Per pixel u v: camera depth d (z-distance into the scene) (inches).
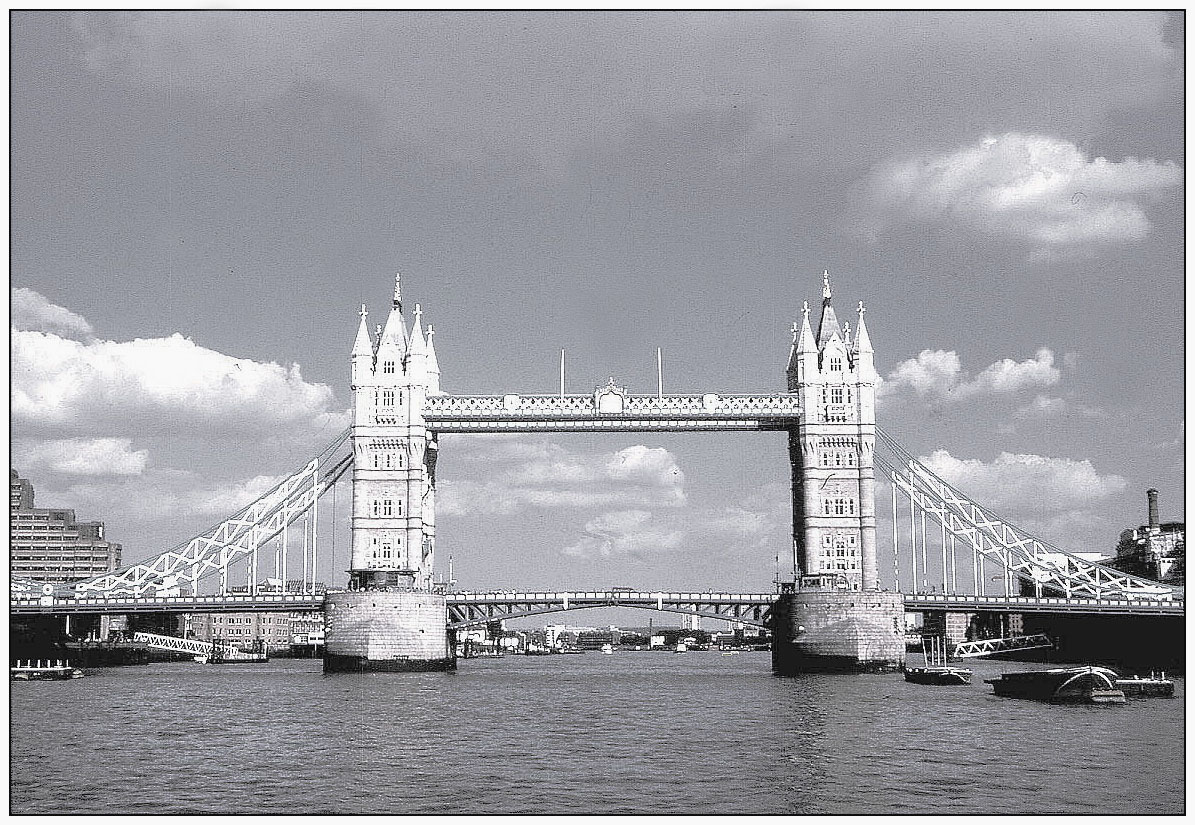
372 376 7613.2
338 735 4047.7
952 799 2945.4
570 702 5275.6
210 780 3196.4
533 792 3031.5
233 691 5949.8
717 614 7839.6
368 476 7559.1
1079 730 4119.1
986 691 5846.5
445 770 3339.1
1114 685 5418.3
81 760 3513.8
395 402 7583.7
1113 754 3580.2
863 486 7529.5
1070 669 5172.2
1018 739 3897.6
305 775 3267.7
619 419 7564.0
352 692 5876.0
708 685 6505.9
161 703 5216.5
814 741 3875.5
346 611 7293.3
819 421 7564.0
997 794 3002.0
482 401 7637.8
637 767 3378.4
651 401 7618.1
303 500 7765.8
